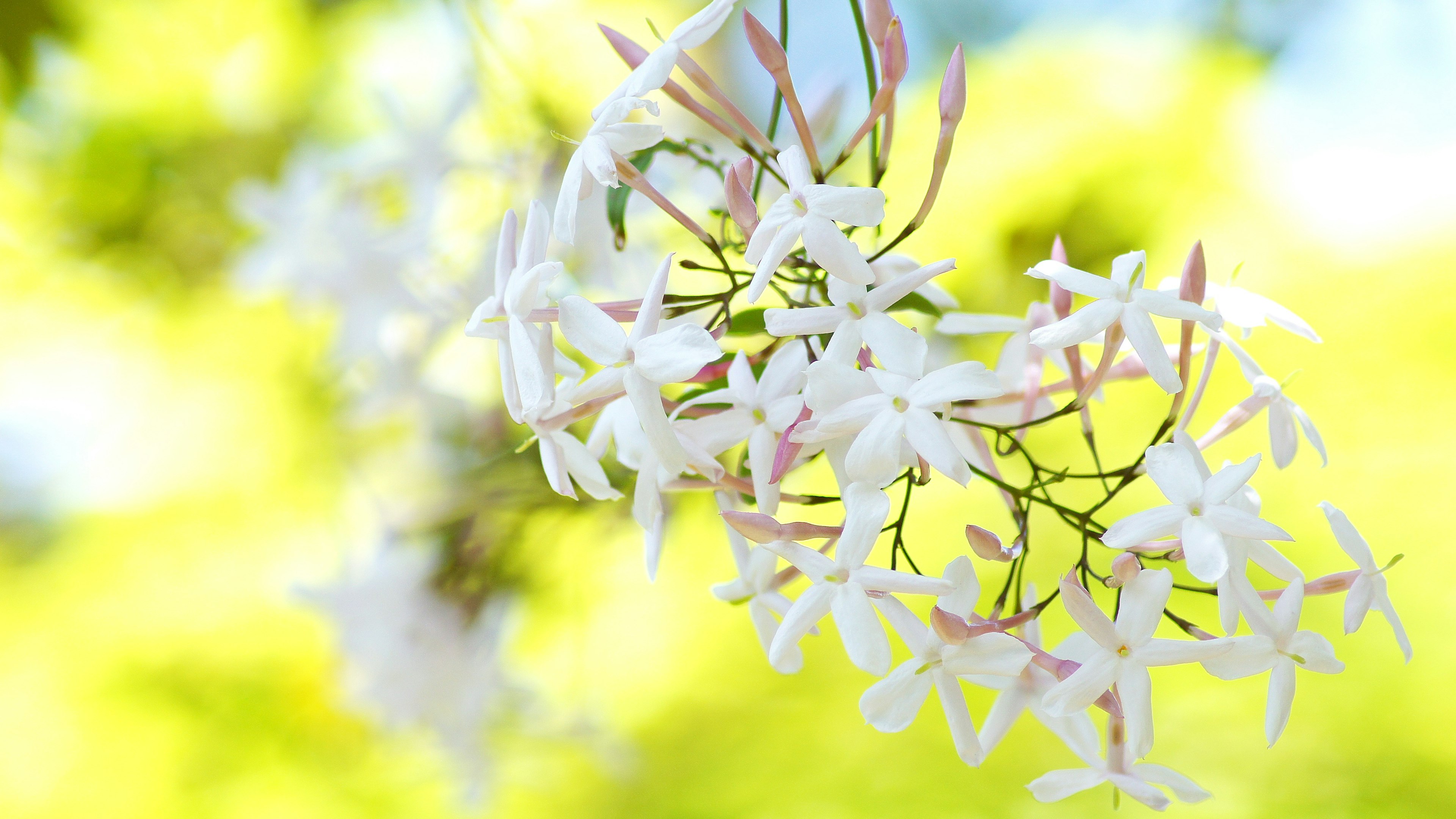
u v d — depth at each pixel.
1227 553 0.49
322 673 1.16
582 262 0.70
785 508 0.61
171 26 1.17
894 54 0.50
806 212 0.49
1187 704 1.10
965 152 1.34
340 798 1.12
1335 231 1.44
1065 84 1.43
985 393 0.48
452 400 0.76
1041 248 1.34
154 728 1.19
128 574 1.24
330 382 0.95
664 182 0.66
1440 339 1.29
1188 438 0.49
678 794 1.12
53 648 1.23
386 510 0.75
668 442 0.49
